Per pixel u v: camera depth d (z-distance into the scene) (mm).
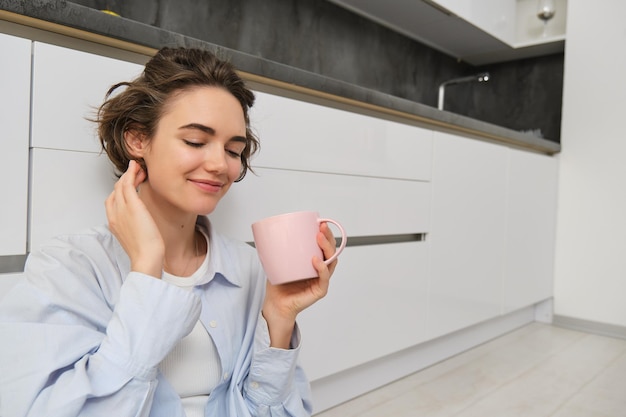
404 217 1810
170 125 729
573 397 1796
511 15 2959
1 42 855
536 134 3031
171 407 720
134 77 1035
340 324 1580
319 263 749
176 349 774
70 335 630
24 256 924
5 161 869
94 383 605
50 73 917
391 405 1690
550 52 3098
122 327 623
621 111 2656
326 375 1540
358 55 2527
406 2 2389
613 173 2689
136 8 1681
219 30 1925
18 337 614
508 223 2451
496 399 1763
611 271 2697
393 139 1737
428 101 3014
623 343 2516
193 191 737
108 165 1003
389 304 1770
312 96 1505
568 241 2848
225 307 832
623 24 2633
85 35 981
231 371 818
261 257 774
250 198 1289
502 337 2590
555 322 2887
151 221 676
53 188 932
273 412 823
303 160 1416
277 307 804
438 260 1997
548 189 2793
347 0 2387
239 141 769
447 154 2004
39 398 598
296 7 2203
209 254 849
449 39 2902
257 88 1341
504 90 3299
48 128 919
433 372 2027
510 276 2496
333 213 1528
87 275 697
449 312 2082
